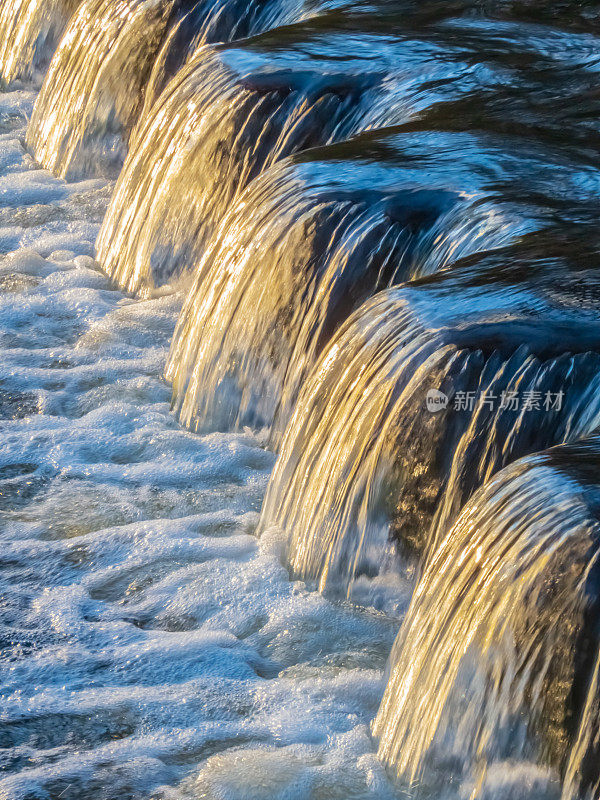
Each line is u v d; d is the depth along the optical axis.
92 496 14.11
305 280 14.44
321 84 18.27
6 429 15.45
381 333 11.84
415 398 11.09
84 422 15.69
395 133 16.75
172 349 16.61
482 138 16.34
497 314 11.41
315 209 14.53
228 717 10.57
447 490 10.95
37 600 12.23
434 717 9.20
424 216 14.44
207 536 13.33
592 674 8.02
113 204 20.05
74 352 17.34
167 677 11.11
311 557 12.27
